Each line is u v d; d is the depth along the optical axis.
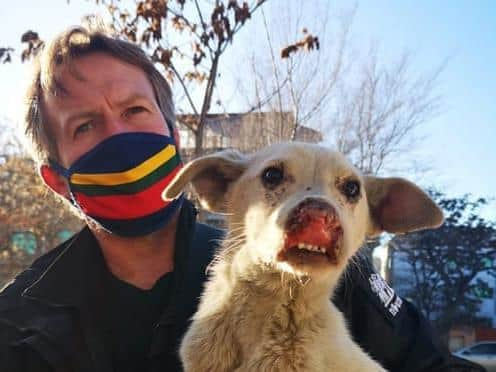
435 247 5.70
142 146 0.54
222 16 1.31
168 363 0.51
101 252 0.55
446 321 5.74
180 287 0.54
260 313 0.48
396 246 5.21
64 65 0.54
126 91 0.55
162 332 0.52
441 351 0.56
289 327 0.48
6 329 0.52
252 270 0.49
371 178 0.60
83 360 0.50
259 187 0.51
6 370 0.51
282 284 0.47
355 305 0.56
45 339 0.50
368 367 0.48
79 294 0.52
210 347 0.49
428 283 5.83
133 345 0.53
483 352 3.81
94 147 0.54
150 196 0.54
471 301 5.90
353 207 0.53
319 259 0.44
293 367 0.46
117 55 0.56
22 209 2.80
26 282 0.55
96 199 0.54
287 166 0.51
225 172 0.59
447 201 5.73
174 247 0.56
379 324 0.55
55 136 0.56
